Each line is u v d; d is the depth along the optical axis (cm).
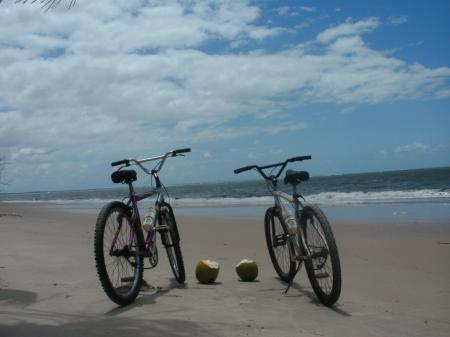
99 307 405
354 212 1508
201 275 524
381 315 386
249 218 1408
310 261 432
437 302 430
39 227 1248
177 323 350
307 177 460
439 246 759
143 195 480
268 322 361
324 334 333
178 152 515
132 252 440
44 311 384
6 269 591
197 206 2247
